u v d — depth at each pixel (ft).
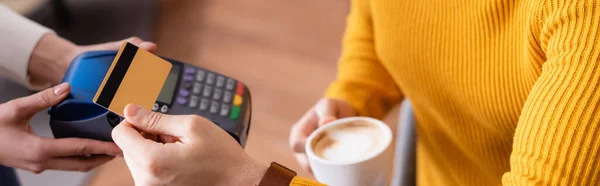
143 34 6.32
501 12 2.00
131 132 1.77
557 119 1.61
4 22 2.57
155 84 1.88
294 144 2.59
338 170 2.13
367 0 2.72
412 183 3.26
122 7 6.44
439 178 3.13
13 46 2.58
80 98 2.06
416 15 2.29
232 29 6.97
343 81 2.94
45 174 4.46
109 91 1.76
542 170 1.61
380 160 2.16
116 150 2.14
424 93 2.55
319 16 7.06
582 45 1.60
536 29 1.80
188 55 6.63
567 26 1.65
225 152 1.78
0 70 2.70
